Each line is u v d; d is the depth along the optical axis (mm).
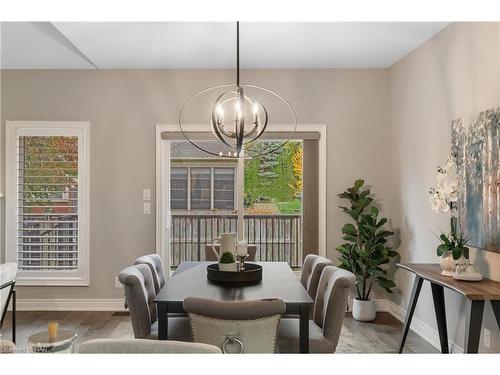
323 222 5332
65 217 5359
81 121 5312
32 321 4820
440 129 3959
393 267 5125
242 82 5344
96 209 5328
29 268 5328
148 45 4406
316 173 5402
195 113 5340
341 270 2963
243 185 5582
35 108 5301
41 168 5344
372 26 3896
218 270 3162
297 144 5594
